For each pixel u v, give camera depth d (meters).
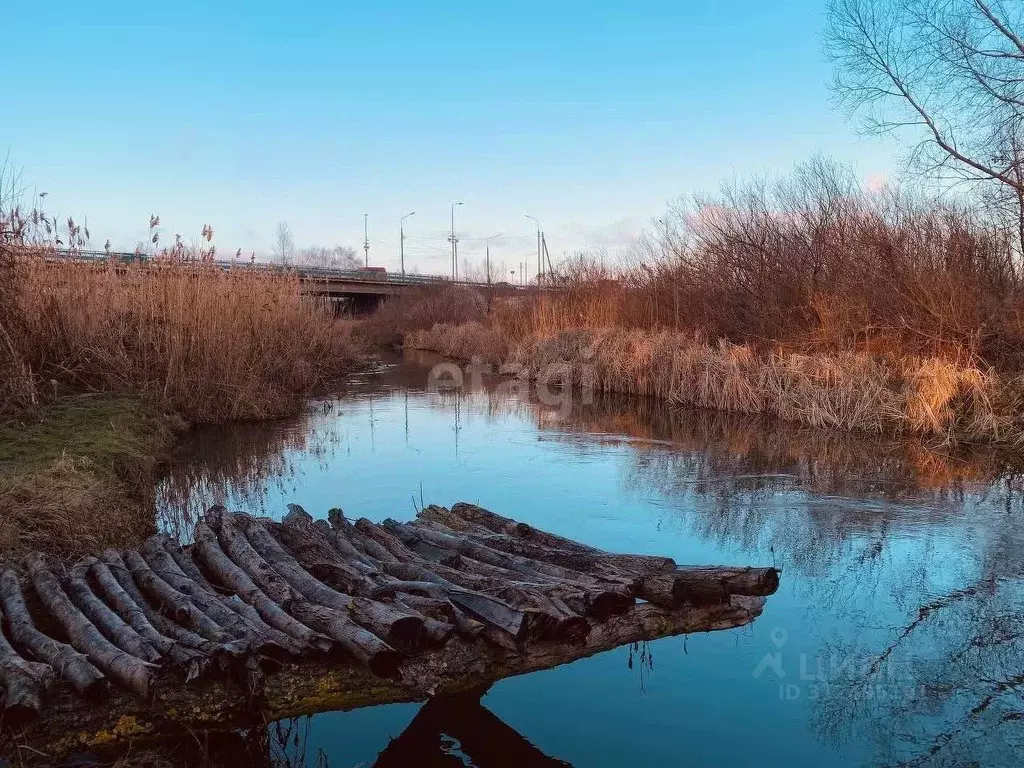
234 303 14.73
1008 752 3.70
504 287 34.03
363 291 41.62
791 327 15.57
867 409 12.02
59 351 11.73
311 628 4.06
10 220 10.52
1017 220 12.70
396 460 10.36
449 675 4.05
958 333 12.35
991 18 11.88
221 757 3.72
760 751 3.77
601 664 4.73
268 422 13.37
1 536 5.19
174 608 4.16
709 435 12.17
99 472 7.59
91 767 3.43
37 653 3.68
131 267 13.36
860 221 15.24
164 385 12.83
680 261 19.69
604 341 18.73
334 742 3.94
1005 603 5.40
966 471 9.44
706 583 4.57
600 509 7.87
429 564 5.07
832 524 7.27
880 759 3.67
